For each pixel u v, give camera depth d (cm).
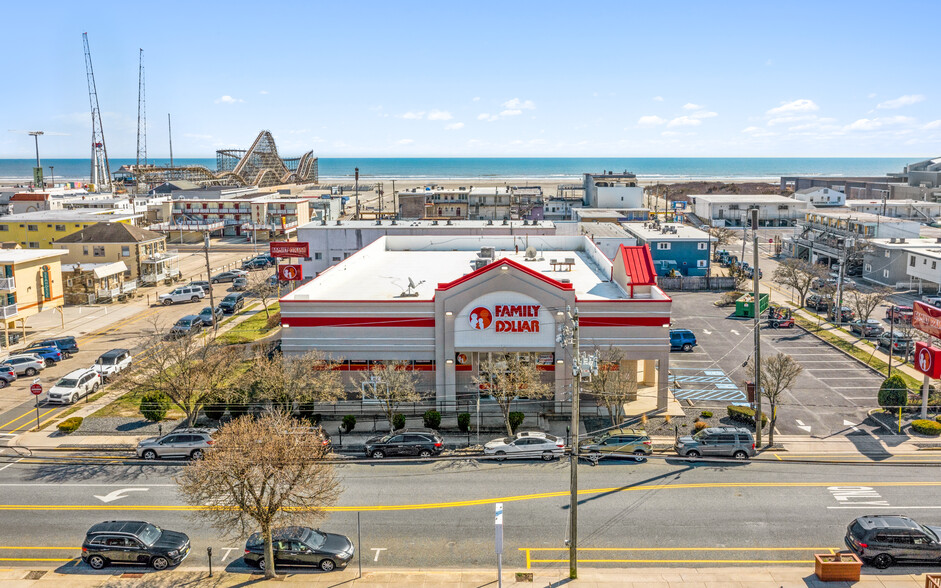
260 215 14250
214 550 3334
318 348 5047
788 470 4112
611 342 4950
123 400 5347
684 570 3088
